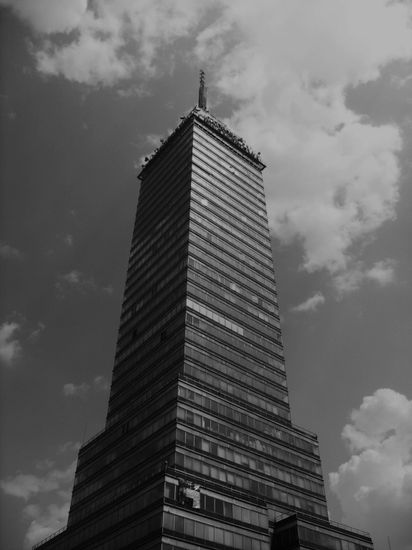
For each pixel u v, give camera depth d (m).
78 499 86.38
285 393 95.88
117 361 105.56
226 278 104.19
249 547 64.06
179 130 141.88
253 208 129.62
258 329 101.81
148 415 81.56
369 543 73.56
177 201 118.38
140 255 123.50
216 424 77.81
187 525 60.16
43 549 85.62
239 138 146.75
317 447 91.19
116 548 65.19
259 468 78.00
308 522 68.75
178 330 89.56
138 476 74.12
